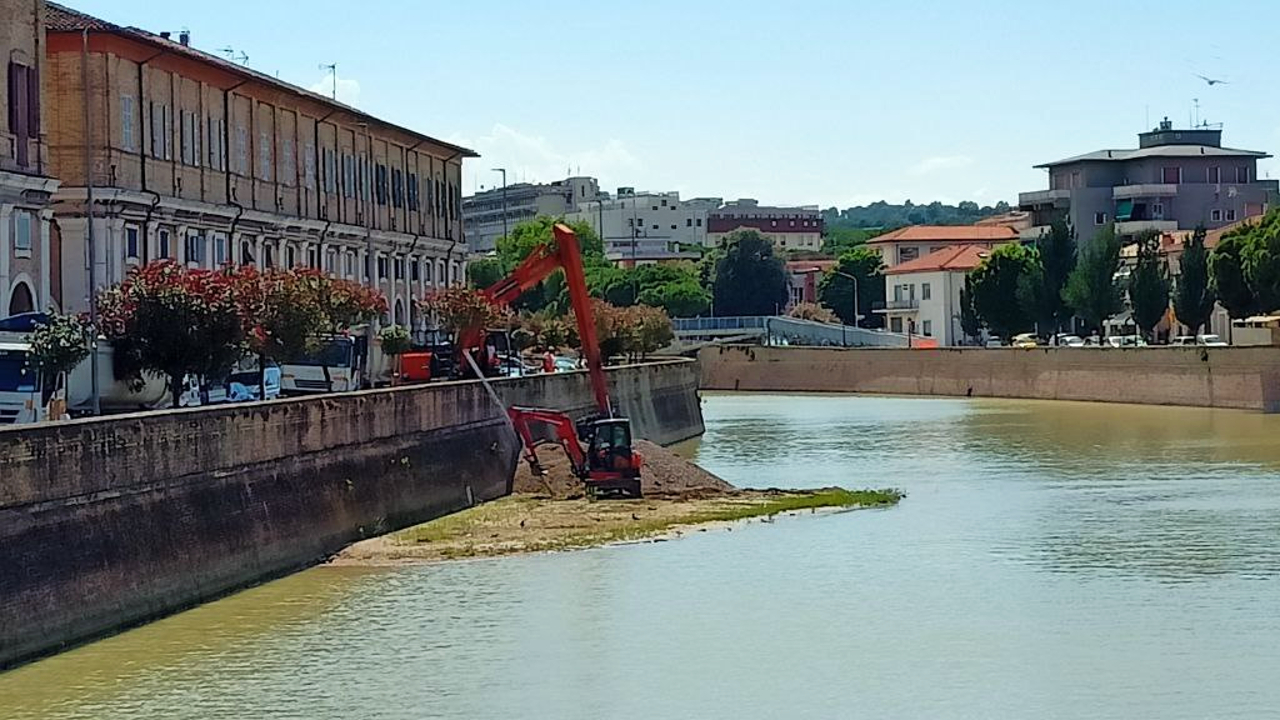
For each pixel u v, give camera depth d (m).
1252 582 56.47
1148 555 62.16
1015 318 192.00
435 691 42.84
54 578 45.31
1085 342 181.88
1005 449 107.44
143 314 67.38
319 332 77.31
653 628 49.88
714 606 53.00
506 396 85.62
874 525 70.56
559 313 166.62
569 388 99.25
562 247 94.81
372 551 62.53
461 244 145.75
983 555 62.56
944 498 80.31
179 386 68.44
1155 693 42.41
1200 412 138.50
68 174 80.38
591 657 46.31
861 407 157.88
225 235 95.25
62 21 80.75
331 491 62.88
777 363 197.25
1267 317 145.62
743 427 134.12
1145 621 50.50
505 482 81.06
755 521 71.62
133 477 49.34
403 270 130.38
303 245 107.44
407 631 49.38
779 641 48.16
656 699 42.16
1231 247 155.50
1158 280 165.50
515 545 64.38
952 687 43.09
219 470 54.47
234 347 68.94
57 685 42.66
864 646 47.53
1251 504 76.38
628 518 72.00
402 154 130.75
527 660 46.00
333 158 114.50
